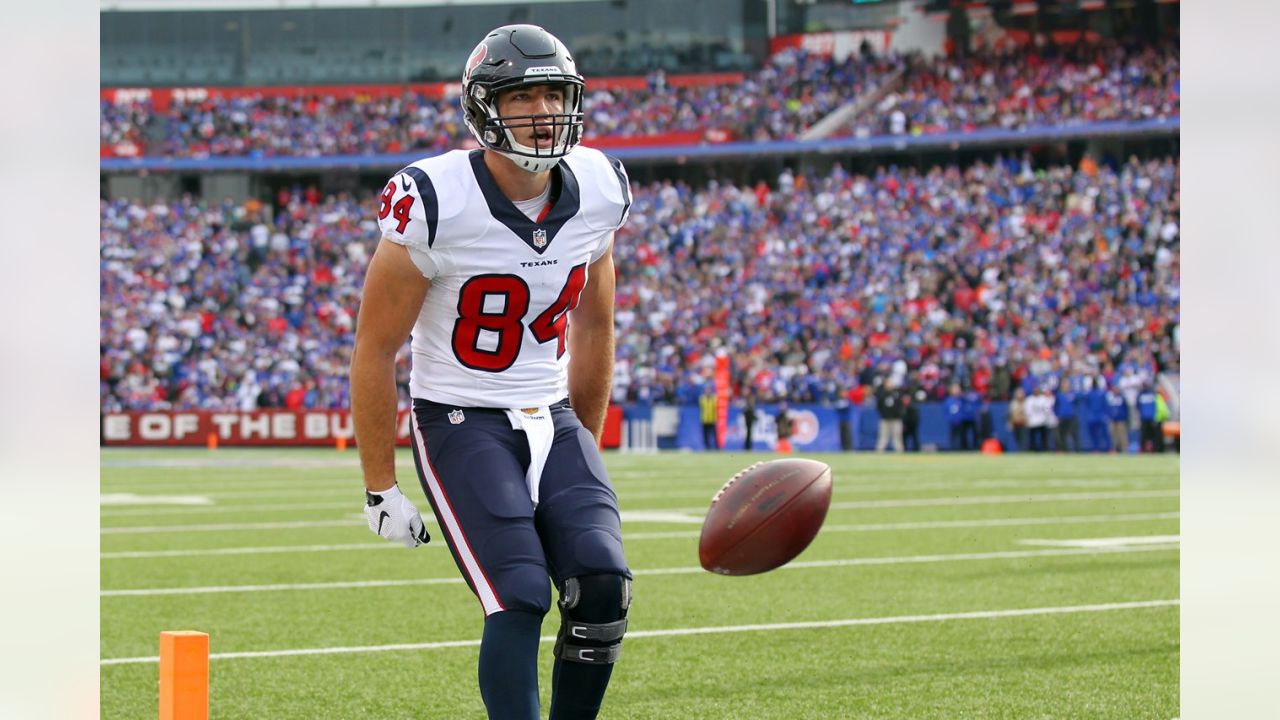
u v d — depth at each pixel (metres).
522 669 2.91
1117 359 22.52
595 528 3.07
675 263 26.48
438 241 3.07
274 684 4.57
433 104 31.56
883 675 4.66
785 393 22.11
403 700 4.35
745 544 3.21
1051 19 28.59
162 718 2.73
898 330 24.16
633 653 5.07
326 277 27.84
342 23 31.91
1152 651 5.04
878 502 11.50
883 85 29.11
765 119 29.56
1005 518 10.09
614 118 30.50
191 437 23.95
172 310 26.83
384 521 3.21
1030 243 25.14
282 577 7.14
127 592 6.61
